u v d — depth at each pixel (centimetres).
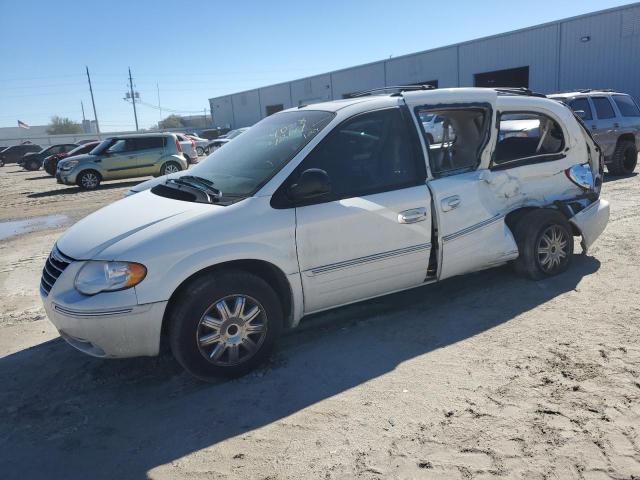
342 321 450
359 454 275
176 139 1814
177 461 281
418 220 412
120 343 331
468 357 370
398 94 435
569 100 1120
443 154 460
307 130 404
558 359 357
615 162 1156
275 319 371
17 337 464
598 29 2345
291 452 281
